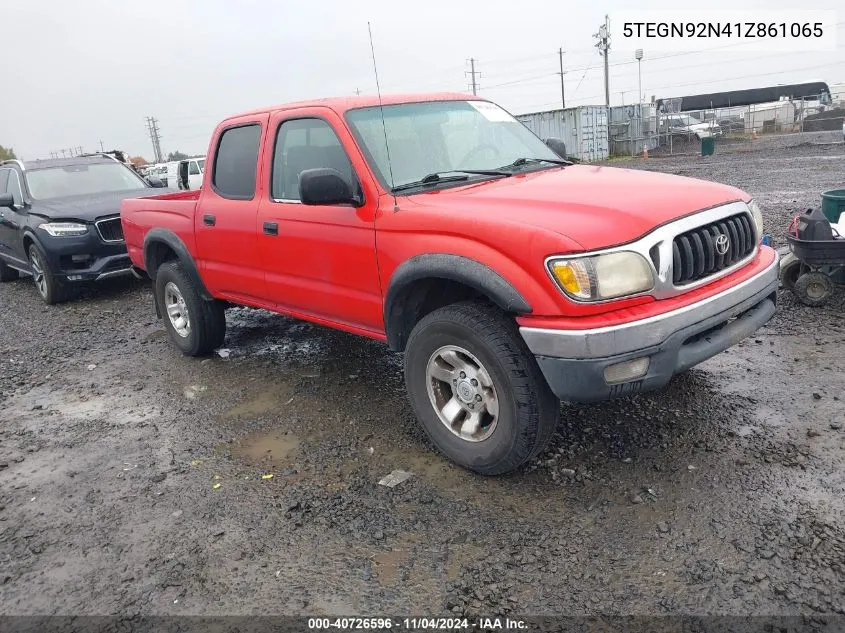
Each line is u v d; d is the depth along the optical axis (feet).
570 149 99.60
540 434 10.61
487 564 9.31
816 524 9.41
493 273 10.22
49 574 9.96
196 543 10.39
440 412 11.93
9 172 32.68
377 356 18.15
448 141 14.02
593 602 8.45
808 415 12.48
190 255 17.74
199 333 18.48
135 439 14.37
